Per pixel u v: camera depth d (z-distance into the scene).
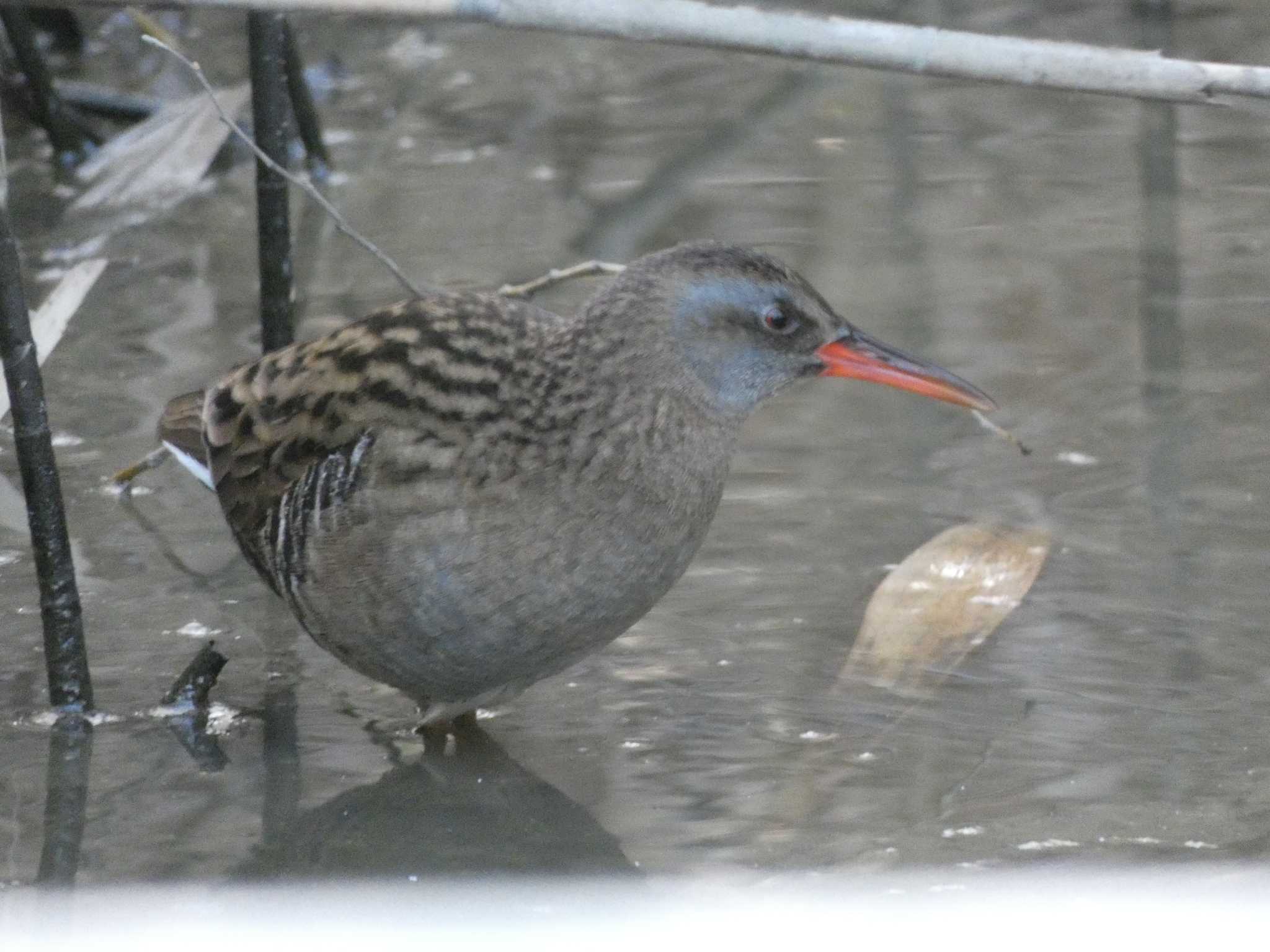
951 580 9.45
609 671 8.86
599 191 13.99
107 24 17.23
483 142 15.03
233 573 9.76
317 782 7.99
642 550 7.94
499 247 13.04
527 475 7.74
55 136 14.94
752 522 10.07
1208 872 7.00
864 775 7.93
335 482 7.88
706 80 16.17
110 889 7.17
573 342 7.87
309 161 14.34
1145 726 8.22
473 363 7.91
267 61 10.51
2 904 7.06
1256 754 7.97
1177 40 15.71
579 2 7.29
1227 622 9.01
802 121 15.27
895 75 16.09
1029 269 12.64
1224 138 14.74
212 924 6.94
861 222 13.38
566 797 7.83
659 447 7.90
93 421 11.00
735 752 8.16
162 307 12.46
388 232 13.37
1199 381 11.32
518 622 7.87
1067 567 9.55
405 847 7.49
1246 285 12.39
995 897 6.78
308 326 11.95
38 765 8.09
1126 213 13.46
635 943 6.66
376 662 8.12
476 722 8.49
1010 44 7.54
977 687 8.62
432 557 7.77
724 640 9.08
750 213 13.53
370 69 16.59
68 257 13.27
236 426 8.50
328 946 6.82
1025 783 7.82
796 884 7.09
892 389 11.63
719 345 8.06
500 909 6.97
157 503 10.41
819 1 16.06
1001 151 14.62
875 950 6.59
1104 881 6.94
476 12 7.24
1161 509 10.05
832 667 8.83
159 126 14.88
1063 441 10.79
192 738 8.34
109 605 9.40
